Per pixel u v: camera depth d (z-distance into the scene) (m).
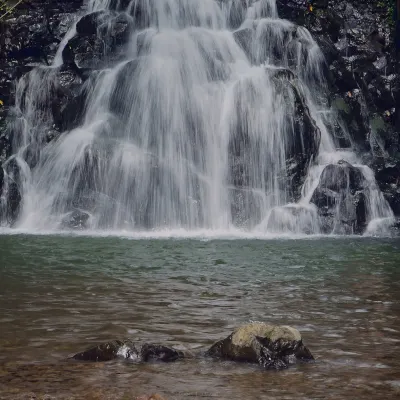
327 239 18.28
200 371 5.96
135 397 5.27
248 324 6.51
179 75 21.72
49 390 5.43
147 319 8.12
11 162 21.83
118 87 21.92
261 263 13.03
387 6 26.12
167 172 20.67
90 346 6.87
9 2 25.80
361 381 5.77
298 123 21.12
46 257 13.42
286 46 23.58
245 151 21.06
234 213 20.59
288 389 5.54
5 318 8.08
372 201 21.14
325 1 25.39
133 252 14.42
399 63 25.25
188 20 24.66
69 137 21.48
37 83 22.92
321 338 7.29
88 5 25.73
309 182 21.12
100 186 20.50
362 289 10.23
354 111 23.64
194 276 11.34
